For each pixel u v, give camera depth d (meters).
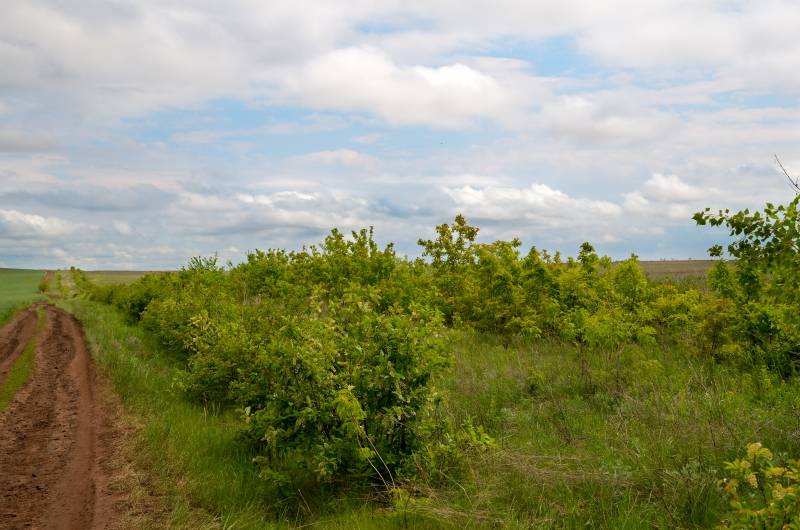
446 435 6.83
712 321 10.98
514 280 16.84
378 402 6.80
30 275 118.06
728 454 6.06
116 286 50.44
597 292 14.66
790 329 8.57
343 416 6.08
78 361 17.95
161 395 11.83
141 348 19.12
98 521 6.18
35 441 9.48
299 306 9.17
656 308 13.68
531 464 6.27
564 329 12.27
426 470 6.47
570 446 7.15
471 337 15.86
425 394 6.84
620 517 5.00
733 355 10.19
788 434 6.37
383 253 19.62
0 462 8.40
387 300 15.59
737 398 7.97
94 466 8.03
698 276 26.23
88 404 12.00
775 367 8.87
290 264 22.53
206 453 8.06
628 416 7.82
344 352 7.22
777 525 3.53
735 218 5.58
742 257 5.67
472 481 6.14
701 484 5.23
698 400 7.84
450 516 5.37
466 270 20.42
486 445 6.58
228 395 10.57
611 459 6.38
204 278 24.86
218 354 11.25
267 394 7.52
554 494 5.66
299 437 6.77
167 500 6.60
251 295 21.56
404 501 5.55
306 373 6.85
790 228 5.35
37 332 27.55
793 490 3.53
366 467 6.53
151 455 8.05
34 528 6.13
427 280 19.58
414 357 6.82
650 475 5.68
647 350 12.00
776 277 5.72
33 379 15.14
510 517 5.21
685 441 6.34
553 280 15.62
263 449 7.84
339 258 19.81
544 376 10.32
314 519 6.06
